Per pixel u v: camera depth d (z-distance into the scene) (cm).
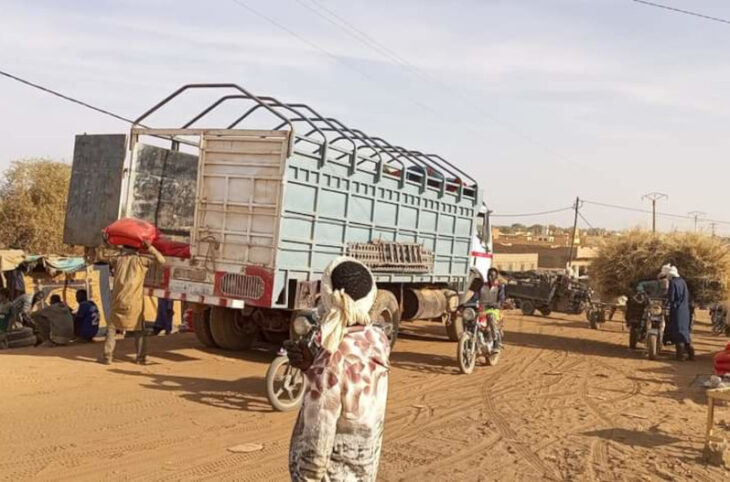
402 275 1297
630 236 1669
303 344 275
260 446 677
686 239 1598
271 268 975
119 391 859
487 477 623
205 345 1246
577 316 2652
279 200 971
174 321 1911
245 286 995
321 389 270
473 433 773
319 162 1039
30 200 3584
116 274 1014
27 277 2273
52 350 1122
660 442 760
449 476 622
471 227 1566
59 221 3606
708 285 1552
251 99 1017
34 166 3631
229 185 1012
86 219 1175
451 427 797
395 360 1264
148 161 1165
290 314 1147
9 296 1811
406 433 764
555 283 2577
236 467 612
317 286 1055
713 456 685
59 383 879
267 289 977
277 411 816
